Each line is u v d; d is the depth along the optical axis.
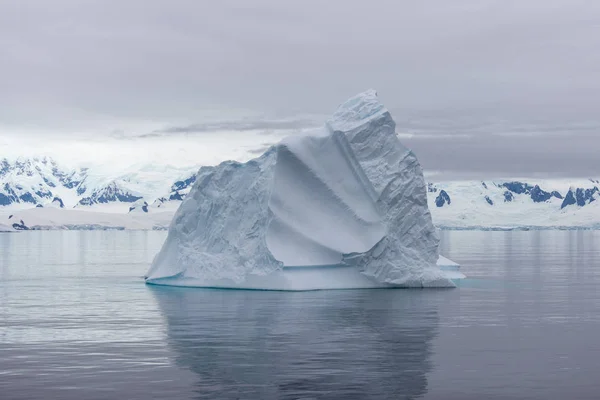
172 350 33.44
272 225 58.91
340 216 60.38
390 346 34.44
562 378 28.16
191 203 65.06
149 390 26.27
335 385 27.02
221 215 63.31
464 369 29.59
